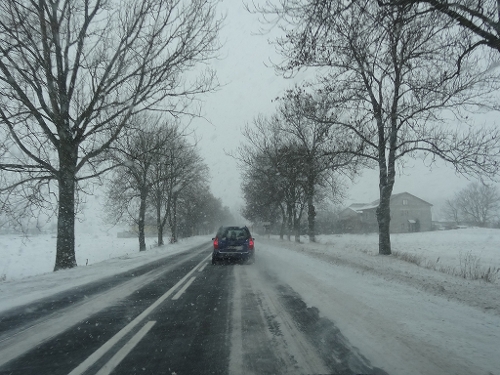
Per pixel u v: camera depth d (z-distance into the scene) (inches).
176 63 555.5
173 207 1600.6
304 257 617.0
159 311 253.8
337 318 217.8
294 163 758.5
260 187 1307.8
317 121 619.8
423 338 174.6
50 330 209.0
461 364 144.5
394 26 222.2
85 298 304.5
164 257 759.7
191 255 812.0
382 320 206.7
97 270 512.7
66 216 577.0
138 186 1071.0
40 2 496.4
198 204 2046.0
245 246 570.9
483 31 224.2
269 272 453.1
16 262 860.0
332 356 159.0
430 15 229.3
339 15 214.2
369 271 403.9
